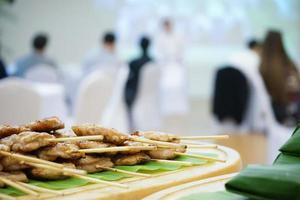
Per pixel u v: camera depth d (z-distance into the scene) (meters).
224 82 5.14
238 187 1.01
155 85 6.88
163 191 1.12
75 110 4.50
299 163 1.11
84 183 1.14
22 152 1.18
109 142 1.33
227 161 1.40
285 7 11.16
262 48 4.70
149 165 1.33
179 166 1.33
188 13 10.65
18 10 9.78
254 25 10.98
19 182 1.10
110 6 10.31
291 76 4.64
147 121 6.88
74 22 10.15
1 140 1.22
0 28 8.50
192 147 1.57
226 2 10.80
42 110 4.02
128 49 10.42
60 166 1.09
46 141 1.20
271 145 4.40
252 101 5.06
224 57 10.80
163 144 1.35
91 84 4.36
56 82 5.94
